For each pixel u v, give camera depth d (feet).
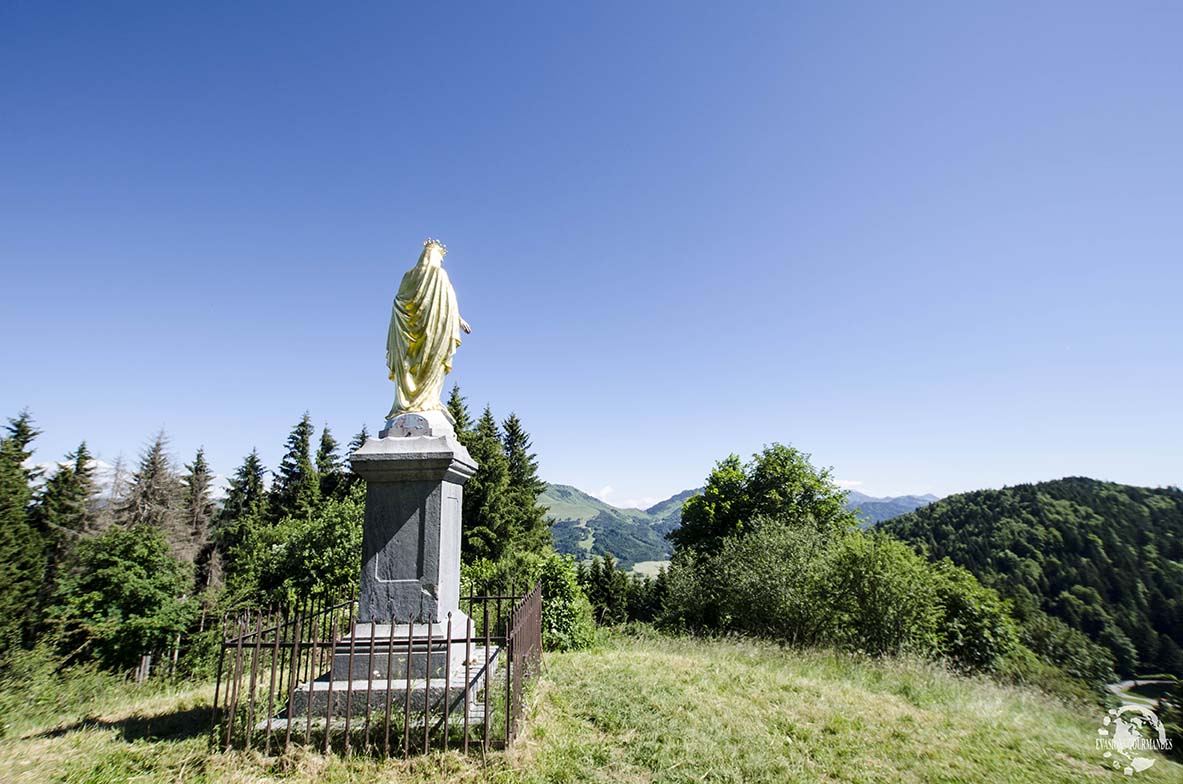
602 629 59.21
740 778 18.60
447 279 26.20
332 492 157.38
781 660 40.27
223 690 28.12
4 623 82.48
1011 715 29.71
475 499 125.18
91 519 134.00
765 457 111.45
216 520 164.25
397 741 18.89
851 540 59.82
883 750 22.54
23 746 19.90
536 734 20.21
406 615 22.36
